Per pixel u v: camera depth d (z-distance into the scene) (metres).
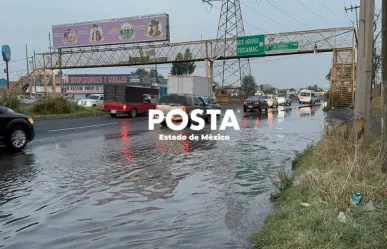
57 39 56.16
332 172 6.78
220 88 60.38
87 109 33.50
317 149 9.27
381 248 4.22
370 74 10.48
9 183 8.25
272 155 11.91
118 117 29.44
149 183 8.32
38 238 5.27
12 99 27.31
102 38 53.53
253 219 6.00
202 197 7.28
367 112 10.50
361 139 8.56
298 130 19.72
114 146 13.74
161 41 51.22
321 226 4.78
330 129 10.08
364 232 4.51
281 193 7.18
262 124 23.66
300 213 5.42
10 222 5.91
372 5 10.41
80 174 9.12
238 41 47.59
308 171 7.50
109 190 7.74
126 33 52.09
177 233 5.42
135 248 4.89
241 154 12.11
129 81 93.50
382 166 6.93
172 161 10.88
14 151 12.54
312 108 48.28
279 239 4.73
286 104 58.69
